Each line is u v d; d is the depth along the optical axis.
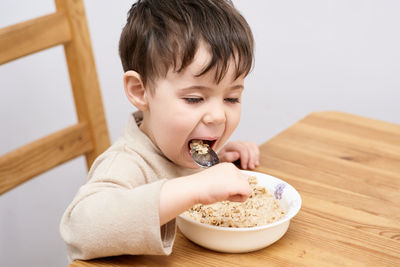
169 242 0.74
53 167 1.20
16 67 1.96
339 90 2.20
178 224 0.79
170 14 0.87
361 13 2.06
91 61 1.25
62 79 2.08
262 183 0.89
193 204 0.75
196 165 0.96
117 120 2.30
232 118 0.91
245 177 0.78
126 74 0.92
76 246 0.74
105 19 2.19
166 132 0.89
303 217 0.86
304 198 0.92
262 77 2.25
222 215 0.82
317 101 2.24
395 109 2.16
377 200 0.93
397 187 0.98
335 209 0.89
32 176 1.15
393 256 0.76
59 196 2.12
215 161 0.92
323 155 1.10
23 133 2.03
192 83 0.83
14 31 1.09
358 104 2.20
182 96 0.85
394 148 1.14
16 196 1.99
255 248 0.75
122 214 0.72
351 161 1.07
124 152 0.92
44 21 1.15
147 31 0.88
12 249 2.02
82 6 1.22
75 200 0.78
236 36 0.85
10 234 2.00
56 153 1.20
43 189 2.06
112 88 2.26
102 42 2.21
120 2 2.15
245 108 2.32
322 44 2.15
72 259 0.80
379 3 2.03
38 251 2.07
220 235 0.74
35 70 2.01
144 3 0.94
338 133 1.20
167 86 0.86
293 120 2.28
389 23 2.05
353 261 0.74
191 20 0.85
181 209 0.74
